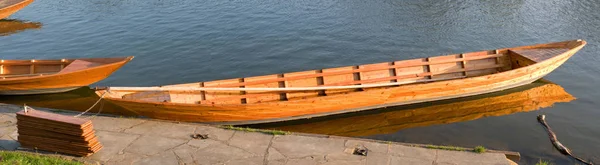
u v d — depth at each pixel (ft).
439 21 86.99
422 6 96.32
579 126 48.01
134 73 67.21
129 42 81.30
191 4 105.40
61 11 106.52
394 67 54.95
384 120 50.72
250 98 50.42
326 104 48.11
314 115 49.08
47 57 76.64
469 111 52.49
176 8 102.73
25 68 60.85
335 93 52.54
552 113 51.13
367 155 35.32
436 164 34.19
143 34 85.46
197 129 39.83
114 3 110.42
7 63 61.05
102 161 33.86
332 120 50.31
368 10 94.32
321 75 52.70
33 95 59.16
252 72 67.15
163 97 47.62
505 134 46.60
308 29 84.17
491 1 98.53
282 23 88.07
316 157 34.96
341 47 75.61
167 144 36.86
